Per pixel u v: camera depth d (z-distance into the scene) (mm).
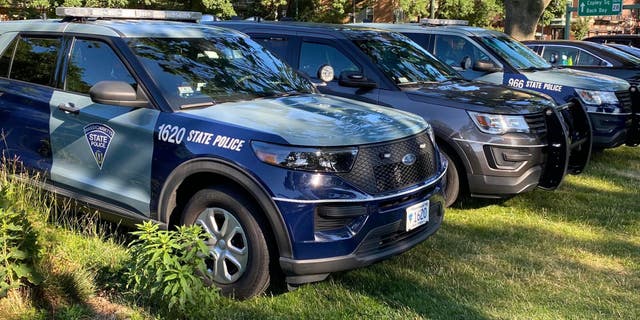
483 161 5324
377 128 3691
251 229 3412
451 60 8602
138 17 4875
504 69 8281
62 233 4113
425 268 4293
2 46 4891
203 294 3211
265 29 6898
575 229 5434
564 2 33906
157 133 3740
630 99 8297
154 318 3250
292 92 4504
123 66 4066
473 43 8484
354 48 6168
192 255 3129
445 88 5957
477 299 3805
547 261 4578
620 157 8922
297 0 33062
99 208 4098
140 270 3146
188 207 3688
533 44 11742
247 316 3377
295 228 3256
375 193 3434
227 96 4094
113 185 4008
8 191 3855
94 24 4422
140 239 3211
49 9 26438
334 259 3314
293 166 3281
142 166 3820
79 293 3412
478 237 5102
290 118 3656
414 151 3775
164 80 3967
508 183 5340
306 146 3311
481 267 4371
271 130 3416
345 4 34438
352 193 3334
